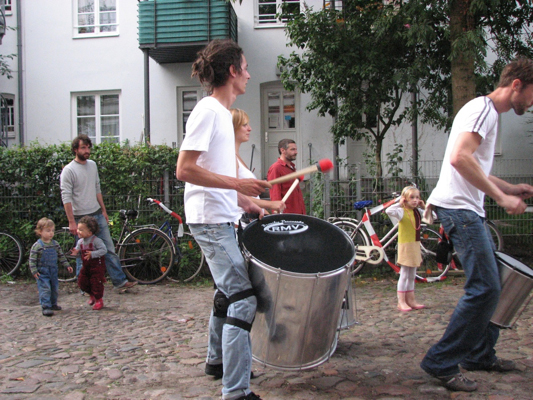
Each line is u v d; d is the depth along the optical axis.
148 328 4.87
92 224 5.77
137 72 13.20
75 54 13.31
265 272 2.68
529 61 2.86
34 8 13.34
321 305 2.71
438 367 2.99
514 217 7.62
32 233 7.70
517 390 2.95
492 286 2.84
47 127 13.43
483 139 2.81
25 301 6.31
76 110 13.53
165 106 13.16
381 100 8.52
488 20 7.78
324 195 7.67
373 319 4.93
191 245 7.57
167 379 3.36
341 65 8.18
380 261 6.92
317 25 8.46
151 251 7.39
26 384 3.30
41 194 7.83
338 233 2.97
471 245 2.88
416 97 9.31
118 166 7.70
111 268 6.57
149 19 11.70
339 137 9.23
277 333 2.77
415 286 6.63
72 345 4.27
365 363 3.54
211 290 6.88
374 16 8.09
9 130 13.70
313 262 2.74
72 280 7.45
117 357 3.90
